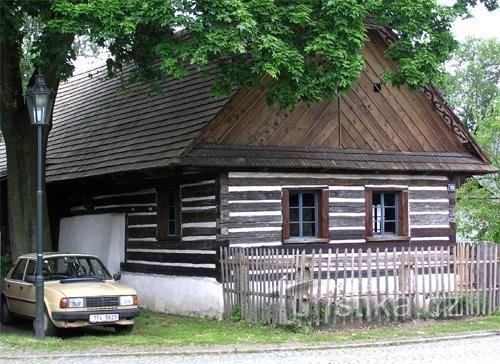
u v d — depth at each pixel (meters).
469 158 20.73
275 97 14.27
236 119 17.03
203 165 16.11
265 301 15.30
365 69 19.20
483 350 12.77
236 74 14.16
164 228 19.12
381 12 15.10
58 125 25.22
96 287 14.48
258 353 12.48
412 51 15.33
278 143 17.61
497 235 25.62
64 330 14.95
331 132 18.47
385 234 19.64
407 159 19.47
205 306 17.11
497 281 17.19
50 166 22.00
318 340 13.66
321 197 18.36
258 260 15.51
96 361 11.59
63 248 23.88
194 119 17.22
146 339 13.63
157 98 20.17
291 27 13.98
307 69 14.01
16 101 18.12
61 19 13.27
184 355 12.23
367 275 15.53
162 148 17.12
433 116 20.30
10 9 14.19
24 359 11.73
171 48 13.55
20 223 18.30
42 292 13.70
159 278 18.98
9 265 20.66
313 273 14.80
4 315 16.36
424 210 20.08
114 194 21.44
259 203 17.34
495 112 27.62
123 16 12.98
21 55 18.58
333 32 13.88
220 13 12.87
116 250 21.08
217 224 16.89
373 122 19.22
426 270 16.39
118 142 19.86
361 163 18.44
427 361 11.63
